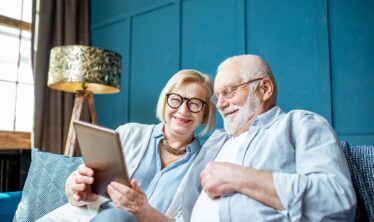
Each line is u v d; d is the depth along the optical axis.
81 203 1.16
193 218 1.10
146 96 2.92
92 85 2.56
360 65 1.88
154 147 1.47
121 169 0.93
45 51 2.94
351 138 1.88
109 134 0.91
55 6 3.09
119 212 0.87
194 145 1.47
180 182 1.36
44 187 1.54
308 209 0.87
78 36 3.28
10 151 2.73
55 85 2.38
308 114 1.10
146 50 2.96
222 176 0.98
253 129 1.17
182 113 1.42
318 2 2.04
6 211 1.69
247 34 2.34
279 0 2.22
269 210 0.93
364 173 1.08
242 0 2.38
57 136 2.95
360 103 1.87
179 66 2.71
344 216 0.87
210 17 2.56
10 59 2.99
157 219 1.07
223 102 1.25
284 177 0.91
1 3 2.95
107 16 3.30
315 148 0.97
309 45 2.06
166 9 2.85
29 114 3.09
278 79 2.17
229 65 1.26
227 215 0.98
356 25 1.91
